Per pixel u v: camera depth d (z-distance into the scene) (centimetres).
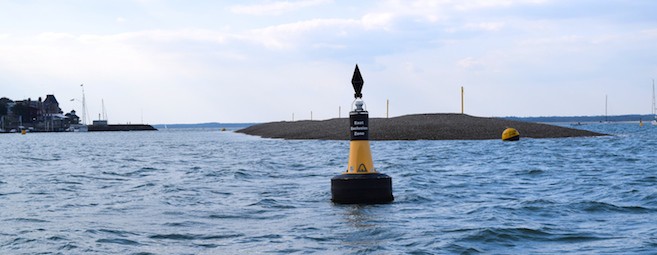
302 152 4559
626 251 915
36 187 1991
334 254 931
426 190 1756
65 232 1109
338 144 6072
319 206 1456
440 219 1235
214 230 1145
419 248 959
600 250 929
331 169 2705
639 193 1577
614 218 1217
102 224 1212
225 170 2655
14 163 3600
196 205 1499
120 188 1947
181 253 941
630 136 7612
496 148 4638
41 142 9919
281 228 1162
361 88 1477
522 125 7844
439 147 4991
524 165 2789
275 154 4344
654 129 13625
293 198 1619
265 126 14038
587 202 1414
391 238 1045
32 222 1235
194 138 11300
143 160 3809
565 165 2767
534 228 1100
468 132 7319
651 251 907
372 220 1235
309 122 11444
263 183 2067
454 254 921
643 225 1130
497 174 2308
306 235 1087
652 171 2322
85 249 967
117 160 3838
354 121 1477
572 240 1008
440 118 8344
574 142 5709
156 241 1038
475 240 1012
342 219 1257
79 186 2025
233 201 1573
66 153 5184
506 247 966
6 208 1459
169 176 2414
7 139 13112
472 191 1742
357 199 1465
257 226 1188
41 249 967
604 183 1886
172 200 1602
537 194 1661
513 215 1267
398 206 1430
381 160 3309
